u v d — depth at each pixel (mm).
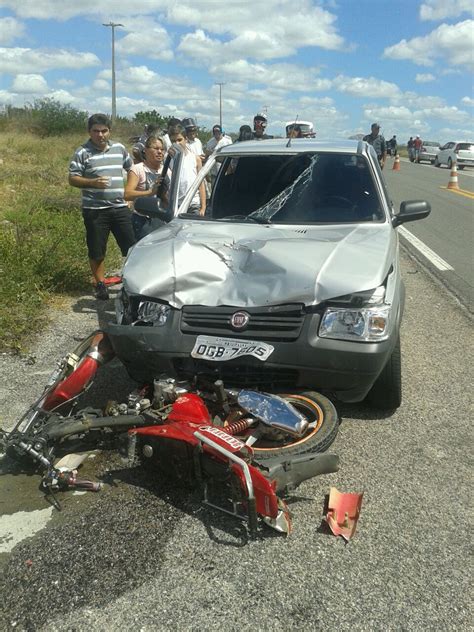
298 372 3680
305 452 3383
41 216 10672
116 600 2688
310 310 3686
